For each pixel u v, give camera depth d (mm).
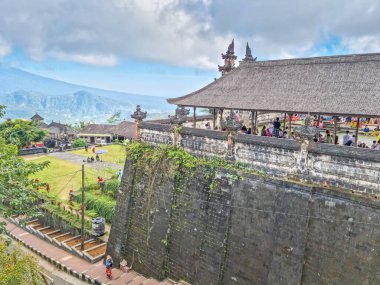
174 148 24844
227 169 21109
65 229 35531
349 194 16266
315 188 17391
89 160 56094
